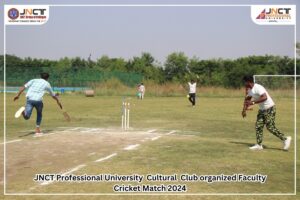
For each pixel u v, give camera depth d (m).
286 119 20.56
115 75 51.94
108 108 26.22
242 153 10.55
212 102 35.06
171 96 46.44
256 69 55.72
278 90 45.22
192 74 57.81
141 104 31.44
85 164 9.02
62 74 51.62
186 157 9.91
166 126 16.73
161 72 61.91
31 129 15.19
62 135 13.47
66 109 25.27
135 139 12.75
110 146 11.37
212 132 15.00
